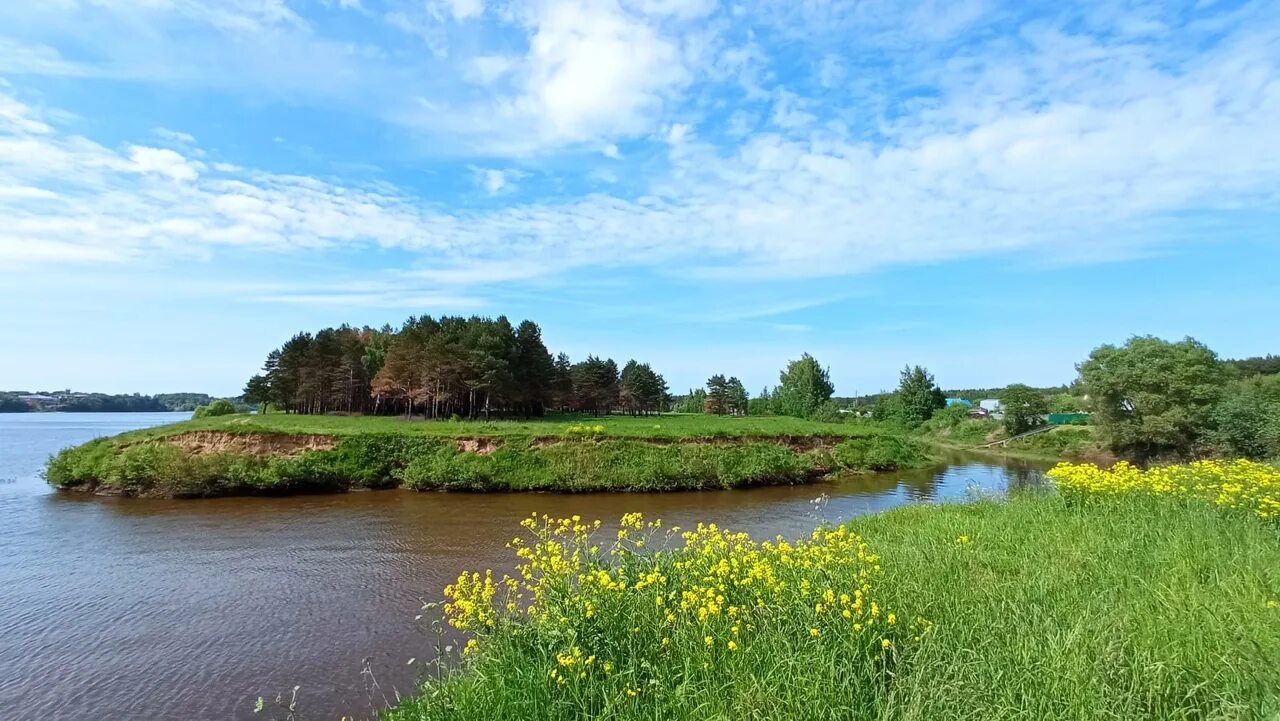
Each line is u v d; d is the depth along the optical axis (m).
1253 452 32.69
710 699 4.38
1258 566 6.57
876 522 13.91
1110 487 11.71
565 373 73.19
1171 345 40.75
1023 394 63.09
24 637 11.07
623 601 5.83
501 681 5.13
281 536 19.78
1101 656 4.38
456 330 61.28
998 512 12.28
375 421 47.28
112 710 8.53
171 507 26.12
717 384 89.38
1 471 38.88
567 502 27.98
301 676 9.36
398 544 18.48
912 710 3.92
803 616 5.38
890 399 82.81
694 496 30.36
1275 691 3.90
